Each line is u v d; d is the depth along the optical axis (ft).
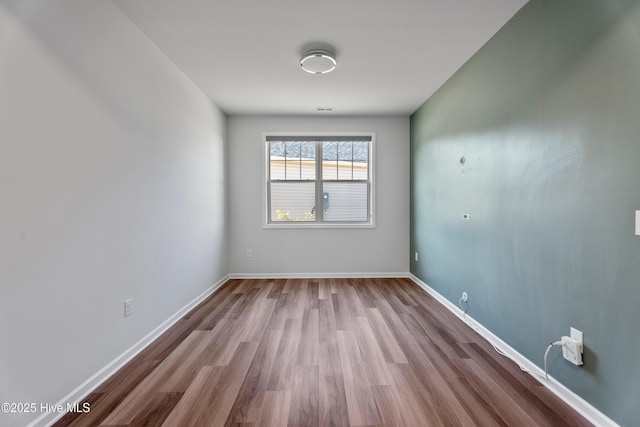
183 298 9.70
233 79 10.25
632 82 4.25
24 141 4.41
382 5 6.50
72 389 5.26
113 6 6.35
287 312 10.00
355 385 5.89
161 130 8.33
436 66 9.38
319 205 15.08
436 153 11.41
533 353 6.28
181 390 5.72
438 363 6.73
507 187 7.11
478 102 8.38
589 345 4.97
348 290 12.64
